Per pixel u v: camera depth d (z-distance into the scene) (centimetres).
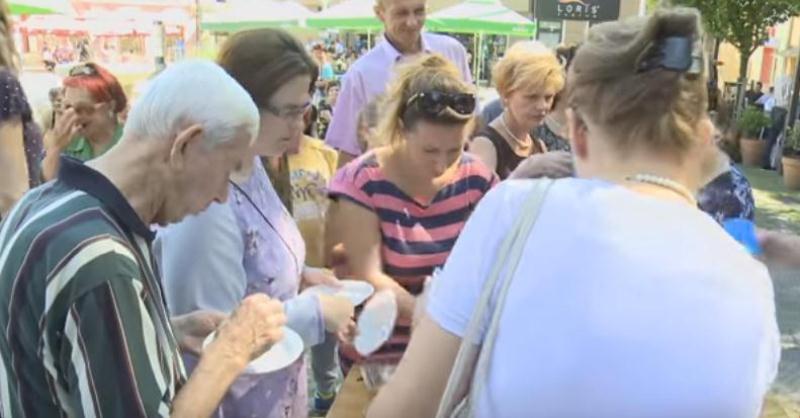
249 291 156
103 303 99
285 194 219
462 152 202
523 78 257
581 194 90
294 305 159
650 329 83
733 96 1127
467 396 93
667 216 88
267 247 158
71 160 111
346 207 194
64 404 103
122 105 288
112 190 107
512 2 1661
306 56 163
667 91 89
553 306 85
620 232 87
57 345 100
